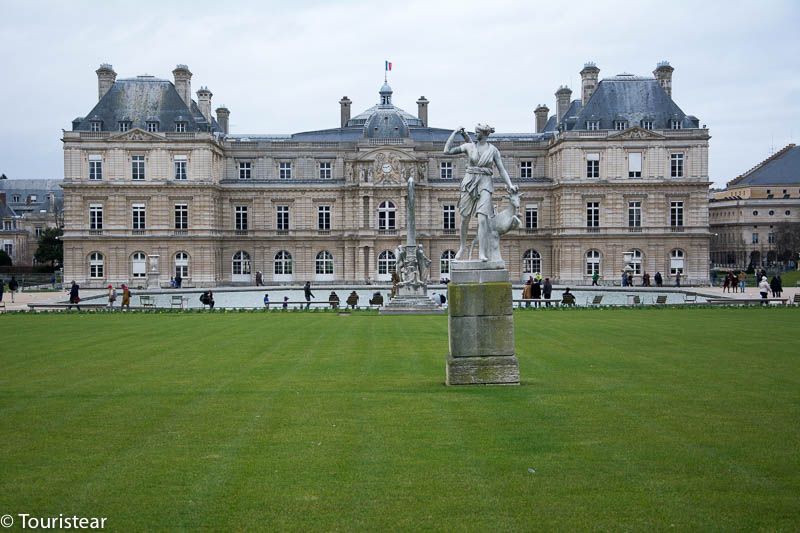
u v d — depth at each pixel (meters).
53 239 167.38
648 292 98.12
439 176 134.12
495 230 31.47
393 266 127.75
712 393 28.75
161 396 28.75
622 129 124.19
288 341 45.19
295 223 130.50
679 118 125.62
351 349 41.47
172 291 101.00
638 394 28.56
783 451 21.22
